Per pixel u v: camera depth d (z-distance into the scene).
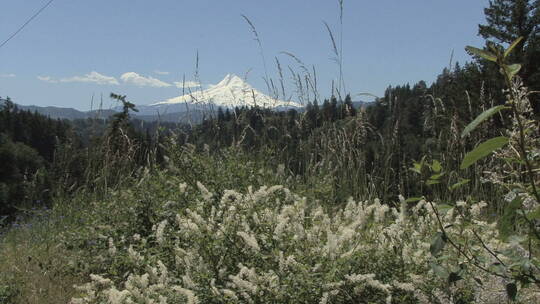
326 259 3.08
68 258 5.14
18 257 5.56
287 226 3.52
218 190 5.14
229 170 5.43
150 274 3.38
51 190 7.51
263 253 3.27
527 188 2.04
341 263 3.06
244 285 2.93
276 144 6.41
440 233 2.35
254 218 3.46
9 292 4.42
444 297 3.01
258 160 5.94
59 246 5.63
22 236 6.83
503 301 2.97
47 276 4.93
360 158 5.85
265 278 2.96
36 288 4.61
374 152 5.80
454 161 5.28
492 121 5.18
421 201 3.60
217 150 6.36
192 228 3.50
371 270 3.21
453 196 5.04
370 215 3.64
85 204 6.46
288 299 2.86
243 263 3.39
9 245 6.27
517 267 2.23
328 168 5.86
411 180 5.35
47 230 6.45
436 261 2.66
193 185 5.28
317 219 3.98
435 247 2.32
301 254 3.15
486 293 3.01
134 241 4.71
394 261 3.19
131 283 3.26
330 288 2.94
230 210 3.60
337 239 3.26
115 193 5.91
